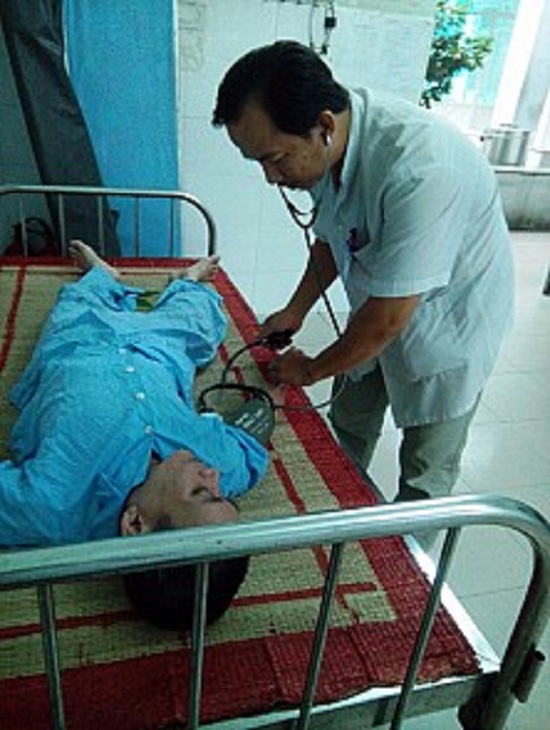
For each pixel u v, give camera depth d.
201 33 2.30
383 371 1.29
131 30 2.21
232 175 2.60
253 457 1.15
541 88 4.58
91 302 1.51
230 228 2.72
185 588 0.81
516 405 2.45
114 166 2.39
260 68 0.82
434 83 3.86
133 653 0.83
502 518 0.69
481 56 3.96
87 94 2.26
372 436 1.56
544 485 2.00
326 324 2.94
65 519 0.95
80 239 2.35
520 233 4.71
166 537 0.58
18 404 1.29
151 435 1.06
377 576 0.98
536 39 4.42
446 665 0.85
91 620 0.87
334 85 0.87
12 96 2.37
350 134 0.96
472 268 1.12
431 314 1.15
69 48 2.18
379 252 0.97
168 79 2.31
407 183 0.91
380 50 2.49
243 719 0.77
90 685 0.78
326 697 0.80
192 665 0.67
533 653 0.83
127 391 1.13
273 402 1.37
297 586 0.95
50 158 2.20
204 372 1.49
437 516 0.67
